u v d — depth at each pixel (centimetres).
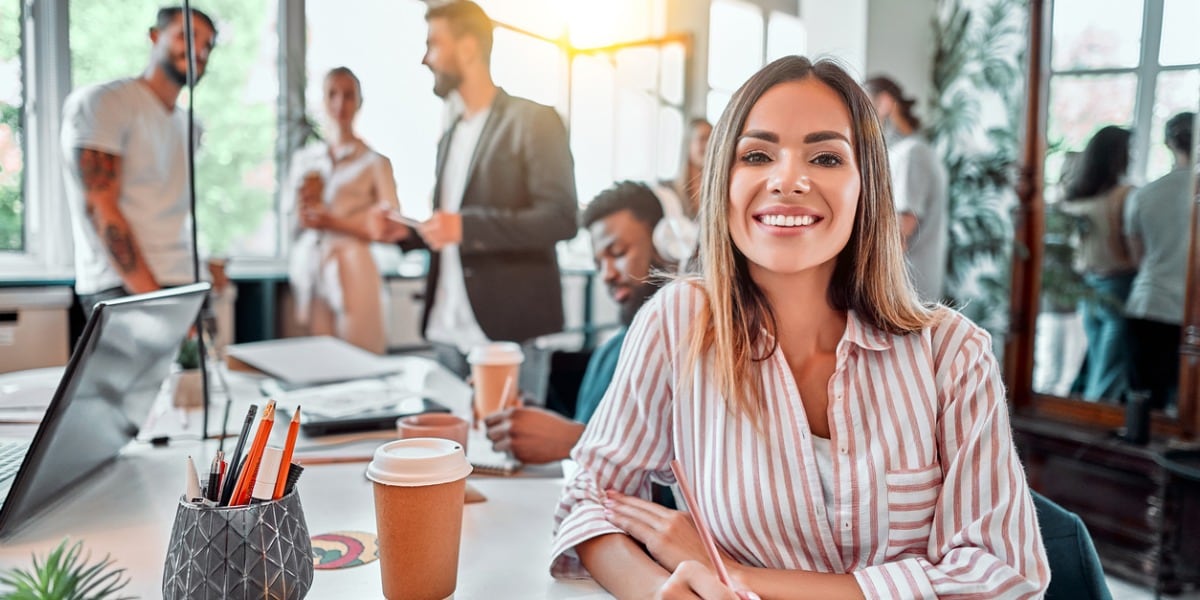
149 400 115
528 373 215
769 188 76
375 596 69
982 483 74
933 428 78
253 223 353
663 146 482
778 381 80
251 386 166
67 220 283
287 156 329
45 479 83
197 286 110
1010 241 326
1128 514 220
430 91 368
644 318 92
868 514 76
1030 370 257
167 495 94
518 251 248
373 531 84
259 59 345
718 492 79
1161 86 223
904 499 76
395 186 311
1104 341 237
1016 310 259
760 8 527
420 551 67
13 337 241
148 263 206
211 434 124
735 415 80
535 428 112
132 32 295
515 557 80
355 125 309
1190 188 216
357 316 305
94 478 101
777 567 78
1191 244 209
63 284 252
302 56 350
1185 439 216
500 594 71
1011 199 326
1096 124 239
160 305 93
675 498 94
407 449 70
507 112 244
